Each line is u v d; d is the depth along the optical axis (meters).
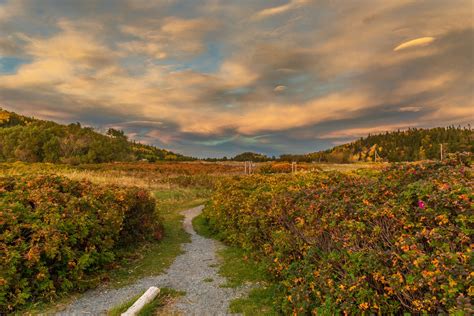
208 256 9.45
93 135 85.94
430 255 3.46
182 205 21.23
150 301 5.84
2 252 5.56
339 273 4.49
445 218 3.57
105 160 78.62
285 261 6.17
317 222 5.33
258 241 8.16
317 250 5.23
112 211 8.12
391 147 154.25
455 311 2.79
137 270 7.94
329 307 4.14
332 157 99.06
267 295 6.05
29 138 72.38
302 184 8.24
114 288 6.70
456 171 4.39
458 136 136.88
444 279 3.07
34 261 5.71
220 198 12.47
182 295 6.32
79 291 6.35
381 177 5.28
